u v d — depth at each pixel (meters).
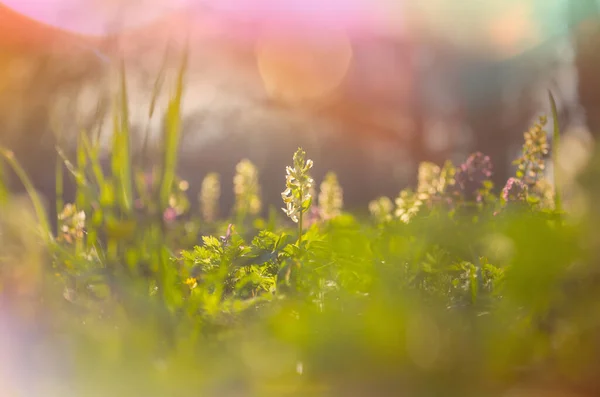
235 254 0.81
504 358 0.52
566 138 0.65
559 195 0.66
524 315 0.56
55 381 0.54
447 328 0.54
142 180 0.69
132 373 0.54
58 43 2.03
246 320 0.64
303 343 0.51
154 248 0.66
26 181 0.73
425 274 0.69
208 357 0.55
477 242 0.68
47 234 0.72
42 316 0.60
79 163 0.73
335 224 0.97
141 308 0.63
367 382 0.49
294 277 0.72
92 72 1.75
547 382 0.49
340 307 0.55
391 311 0.52
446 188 1.03
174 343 0.59
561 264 0.54
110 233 0.66
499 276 0.66
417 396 0.48
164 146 0.68
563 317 0.55
